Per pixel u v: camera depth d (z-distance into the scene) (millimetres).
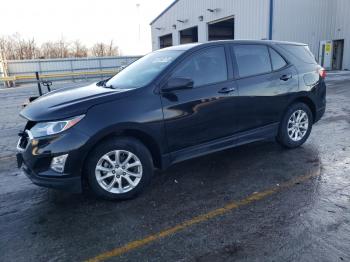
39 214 3373
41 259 2633
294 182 3914
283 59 4914
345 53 22469
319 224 2975
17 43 42938
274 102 4691
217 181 4039
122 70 4742
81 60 29688
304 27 21281
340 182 3865
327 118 7383
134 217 3246
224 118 4191
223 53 4281
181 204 3484
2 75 25875
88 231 3018
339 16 22391
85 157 3348
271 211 3250
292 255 2561
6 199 3742
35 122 3357
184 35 29031
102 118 3328
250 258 2551
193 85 3912
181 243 2779
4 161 5168
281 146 5262
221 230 2951
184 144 3920
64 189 3285
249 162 4645
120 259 2598
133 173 3615
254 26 20688
